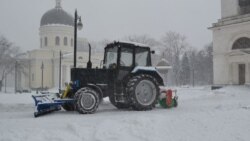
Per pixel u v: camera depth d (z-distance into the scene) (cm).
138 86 1227
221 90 2678
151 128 760
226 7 3256
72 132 739
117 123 805
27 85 7806
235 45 3133
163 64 4341
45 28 7444
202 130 751
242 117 891
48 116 1074
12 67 6706
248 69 2961
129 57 1280
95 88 1198
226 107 1241
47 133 727
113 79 1247
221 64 3244
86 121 896
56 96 1203
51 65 7419
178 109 1254
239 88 2722
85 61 7044
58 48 7412
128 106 1277
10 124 888
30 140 676
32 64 7488
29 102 1767
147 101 1241
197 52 9081
